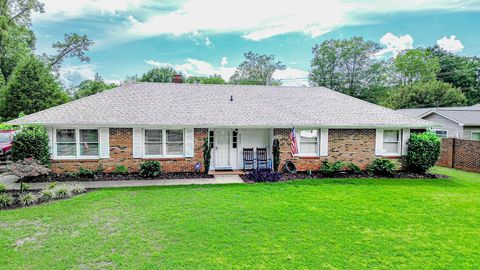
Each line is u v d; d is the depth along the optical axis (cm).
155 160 1482
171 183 1311
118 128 1438
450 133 2502
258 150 1664
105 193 1123
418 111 2977
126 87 1788
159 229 784
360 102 1917
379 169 1539
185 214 900
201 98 1762
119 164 1450
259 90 2006
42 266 598
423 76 5425
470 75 5247
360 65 4981
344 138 1616
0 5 3200
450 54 5866
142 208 955
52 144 1398
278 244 705
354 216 905
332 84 5138
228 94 1880
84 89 4484
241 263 616
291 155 1584
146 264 607
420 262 633
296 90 2075
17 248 674
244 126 1495
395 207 1001
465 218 902
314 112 1688
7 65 3291
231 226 810
